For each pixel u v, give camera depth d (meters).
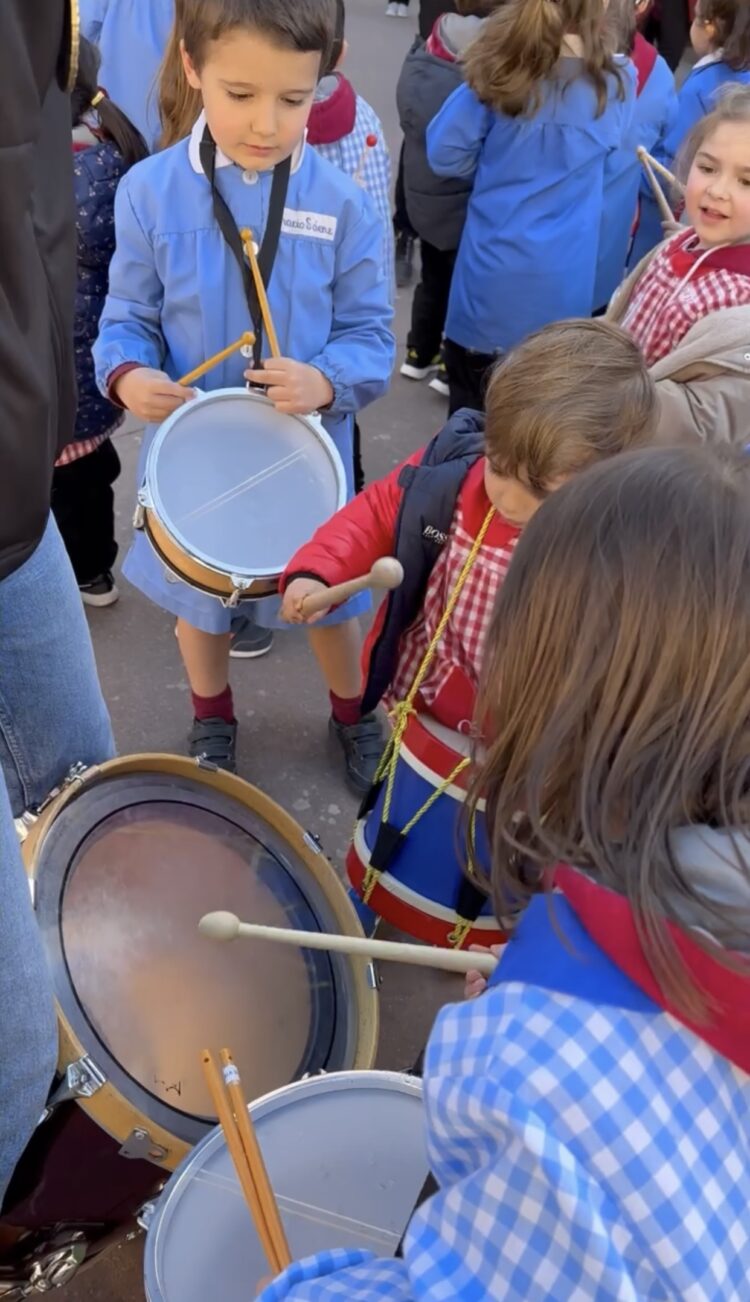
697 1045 0.66
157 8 2.59
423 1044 1.99
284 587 1.70
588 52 2.62
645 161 2.73
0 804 1.10
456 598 1.61
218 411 1.99
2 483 1.03
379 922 1.98
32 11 0.90
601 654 0.70
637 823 0.69
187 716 2.48
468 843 1.22
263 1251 1.18
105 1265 1.63
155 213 1.89
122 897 1.43
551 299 2.91
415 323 3.59
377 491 1.72
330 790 2.38
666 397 1.92
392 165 4.75
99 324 2.08
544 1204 0.63
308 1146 1.26
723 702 0.69
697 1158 0.64
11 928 1.12
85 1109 1.22
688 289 2.18
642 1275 0.62
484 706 0.79
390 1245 1.19
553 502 0.75
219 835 1.58
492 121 2.79
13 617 1.43
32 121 0.92
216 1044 1.39
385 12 6.61
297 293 1.96
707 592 0.69
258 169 1.85
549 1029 0.66
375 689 1.74
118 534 2.88
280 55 1.68
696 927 0.65
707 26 3.12
